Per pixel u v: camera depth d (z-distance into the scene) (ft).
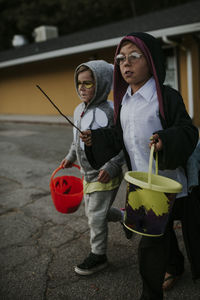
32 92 46.14
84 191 6.94
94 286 6.74
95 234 6.93
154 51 5.14
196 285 6.59
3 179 14.96
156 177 5.24
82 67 6.62
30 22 74.69
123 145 5.97
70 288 6.71
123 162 6.74
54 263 7.68
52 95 43.09
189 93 28.22
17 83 48.47
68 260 7.79
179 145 4.75
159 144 4.75
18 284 6.92
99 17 74.74
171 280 6.49
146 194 4.78
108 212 6.92
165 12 36.42
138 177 5.41
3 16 77.36
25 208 11.21
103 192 6.70
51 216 10.44
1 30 79.15
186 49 27.30
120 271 7.21
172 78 29.73
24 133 30.25
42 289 6.73
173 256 6.31
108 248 8.22
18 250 8.34
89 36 39.60
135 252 7.99
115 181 6.79
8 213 10.82
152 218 4.89
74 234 9.13
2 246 8.57
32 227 9.67
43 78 43.73
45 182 14.25
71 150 7.52
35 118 41.57
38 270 7.41
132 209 5.07
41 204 11.55
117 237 8.78
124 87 5.97
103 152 6.01
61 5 73.97
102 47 31.94
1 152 21.56
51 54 38.34
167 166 4.90
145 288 5.49
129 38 5.11
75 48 34.83
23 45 58.03
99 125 6.61
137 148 5.60
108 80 6.73
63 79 40.60
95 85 6.56
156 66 5.12
